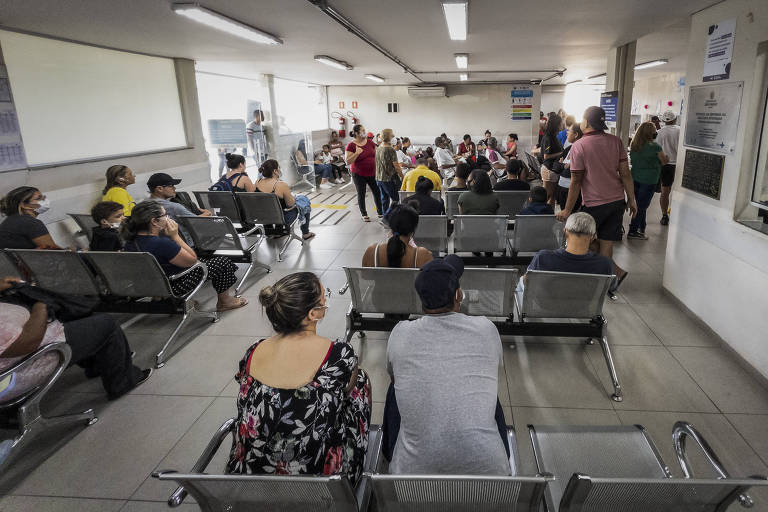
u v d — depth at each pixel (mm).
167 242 3502
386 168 7121
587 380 3018
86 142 5566
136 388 3031
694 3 3625
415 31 5484
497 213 5211
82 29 4629
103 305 3557
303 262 5520
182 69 7219
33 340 2236
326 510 1385
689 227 3879
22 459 2410
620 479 1190
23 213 3809
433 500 1313
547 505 1565
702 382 2977
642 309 4043
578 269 2996
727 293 3316
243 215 5797
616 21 4930
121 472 2320
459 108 15109
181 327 3498
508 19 4840
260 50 6641
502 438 1708
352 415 1729
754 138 3092
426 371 1514
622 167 3975
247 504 1405
